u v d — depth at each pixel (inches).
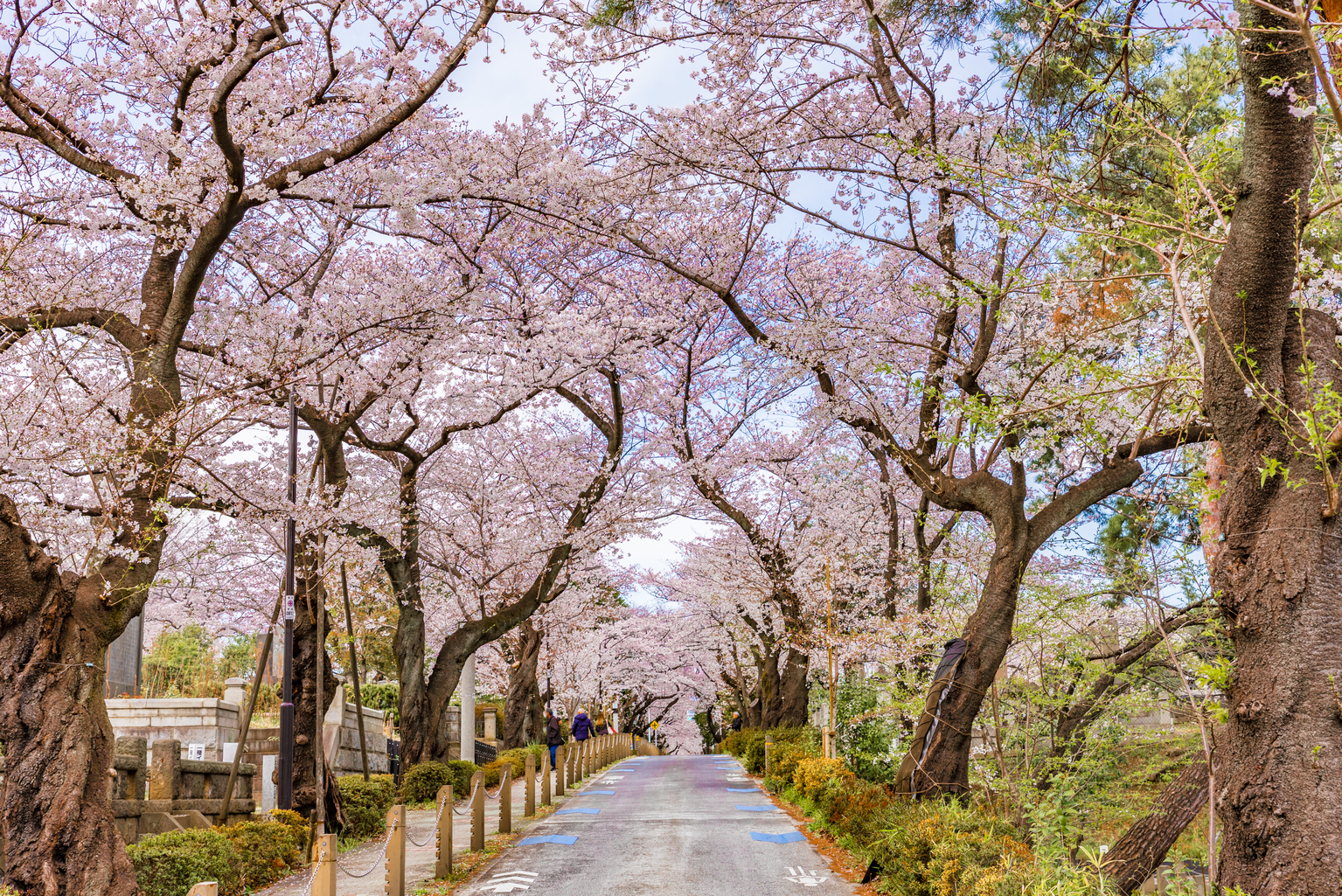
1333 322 221.0
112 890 295.3
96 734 310.0
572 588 1107.3
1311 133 191.2
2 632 303.4
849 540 863.1
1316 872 179.0
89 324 400.2
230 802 516.7
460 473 875.4
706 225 642.2
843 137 487.5
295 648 580.1
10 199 457.7
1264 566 195.5
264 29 376.2
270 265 570.6
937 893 333.7
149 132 415.2
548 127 510.6
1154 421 420.2
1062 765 418.6
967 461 840.9
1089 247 372.2
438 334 567.2
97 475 358.0
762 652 1144.8
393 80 443.2
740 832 549.3
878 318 591.2
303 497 543.8
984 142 429.4
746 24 463.2
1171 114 333.7
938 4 423.8
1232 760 198.2
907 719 626.8
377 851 545.6
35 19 380.8
